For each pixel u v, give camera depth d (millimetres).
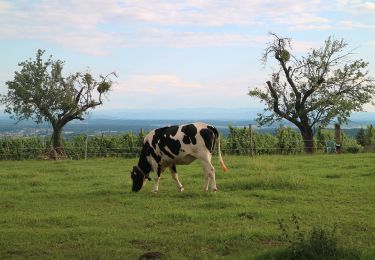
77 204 13016
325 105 33281
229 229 9727
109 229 9922
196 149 14047
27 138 33031
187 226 10125
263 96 34812
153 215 11141
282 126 33750
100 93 36500
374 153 27141
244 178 15602
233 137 31219
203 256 8008
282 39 34031
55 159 30062
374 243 8477
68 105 34750
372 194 12969
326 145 32188
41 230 10000
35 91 34688
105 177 18734
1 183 17094
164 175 18422
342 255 7156
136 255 8102
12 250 8555
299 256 7219
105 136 32875
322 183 14586
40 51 35688
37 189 15617
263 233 9141
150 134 14602
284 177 14844
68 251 8445
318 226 9320
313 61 33938
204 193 13789
